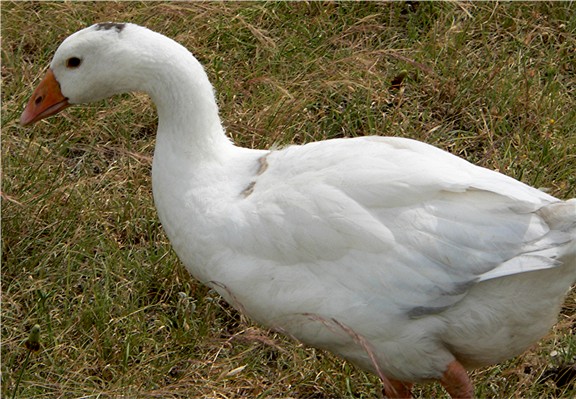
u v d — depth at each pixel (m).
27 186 6.08
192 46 7.16
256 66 7.12
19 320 5.47
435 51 7.14
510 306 4.31
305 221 4.39
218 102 6.78
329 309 4.37
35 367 5.22
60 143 6.49
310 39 7.25
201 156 4.74
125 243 6.02
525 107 6.74
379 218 4.35
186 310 5.51
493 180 4.39
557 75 7.06
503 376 5.21
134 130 6.75
